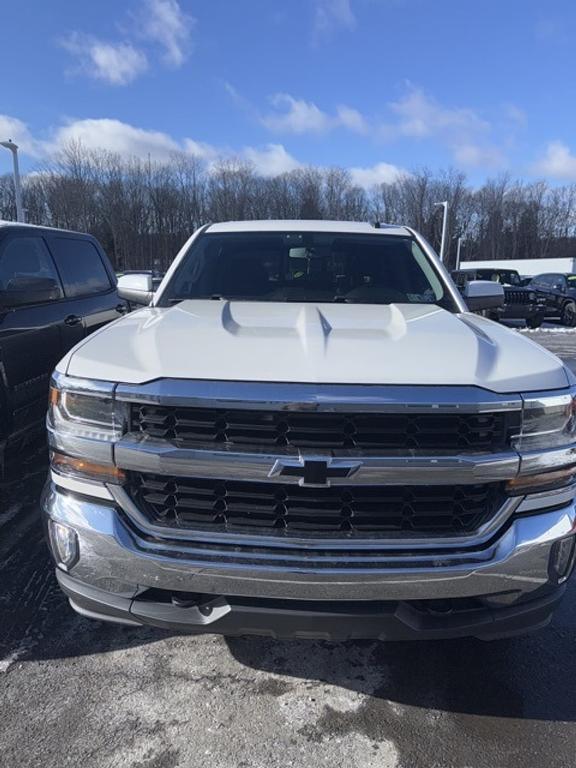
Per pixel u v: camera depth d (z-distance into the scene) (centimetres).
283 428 183
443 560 187
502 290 356
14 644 259
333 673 245
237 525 190
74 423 195
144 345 207
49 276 470
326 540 186
